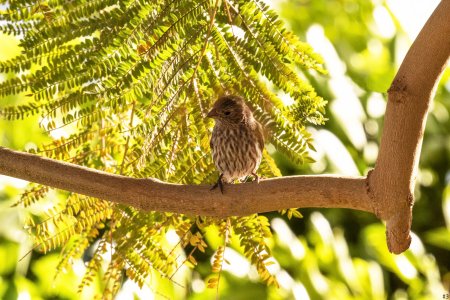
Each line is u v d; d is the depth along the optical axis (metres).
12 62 9.27
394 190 9.30
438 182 20.33
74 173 10.05
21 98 12.72
